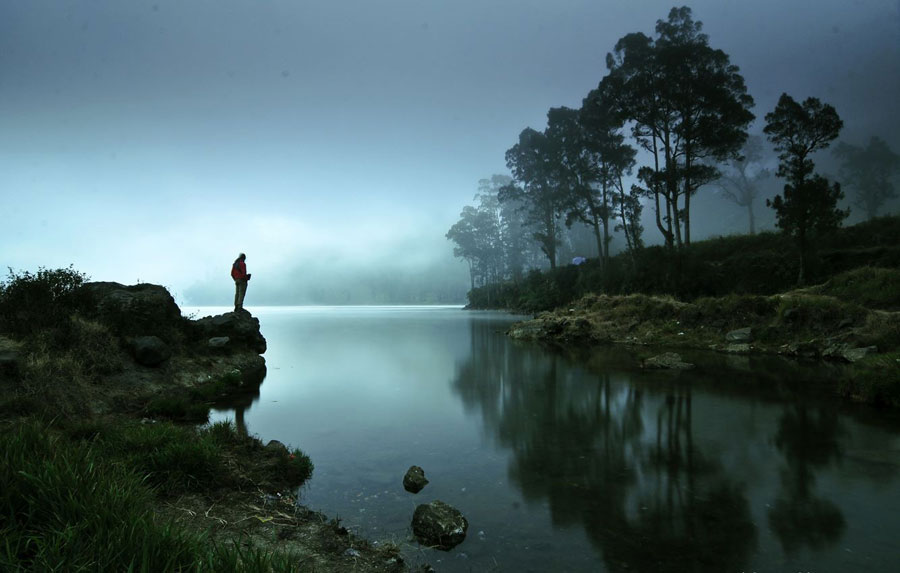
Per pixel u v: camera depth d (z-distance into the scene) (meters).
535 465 5.47
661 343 18.39
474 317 47.59
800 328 15.61
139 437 4.86
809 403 8.58
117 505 2.88
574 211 42.03
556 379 11.40
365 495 4.61
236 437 6.06
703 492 4.61
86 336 8.53
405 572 3.16
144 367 9.33
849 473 5.10
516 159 53.06
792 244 26.75
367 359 15.64
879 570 3.19
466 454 5.90
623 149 35.81
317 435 6.77
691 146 30.05
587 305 25.39
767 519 4.00
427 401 9.11
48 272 9.56
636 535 3.73
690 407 8.34
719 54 28.88
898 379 8.24
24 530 2.55
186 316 13.54
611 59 33.16
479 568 3.24
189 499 4.08
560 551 3.48
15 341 7.38
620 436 6.64
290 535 3.62
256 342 14.98
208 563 2.37
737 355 15.18
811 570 3.19
